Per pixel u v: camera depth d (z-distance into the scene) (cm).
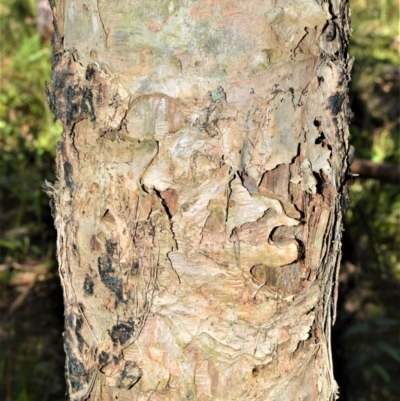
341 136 69
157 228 66
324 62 66
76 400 73
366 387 169
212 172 64
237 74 62
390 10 341
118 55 64
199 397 68
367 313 184
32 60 310
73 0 66
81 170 69
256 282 66
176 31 62
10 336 183
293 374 69
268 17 61
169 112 63
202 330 67
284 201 66
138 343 69
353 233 201
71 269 71
